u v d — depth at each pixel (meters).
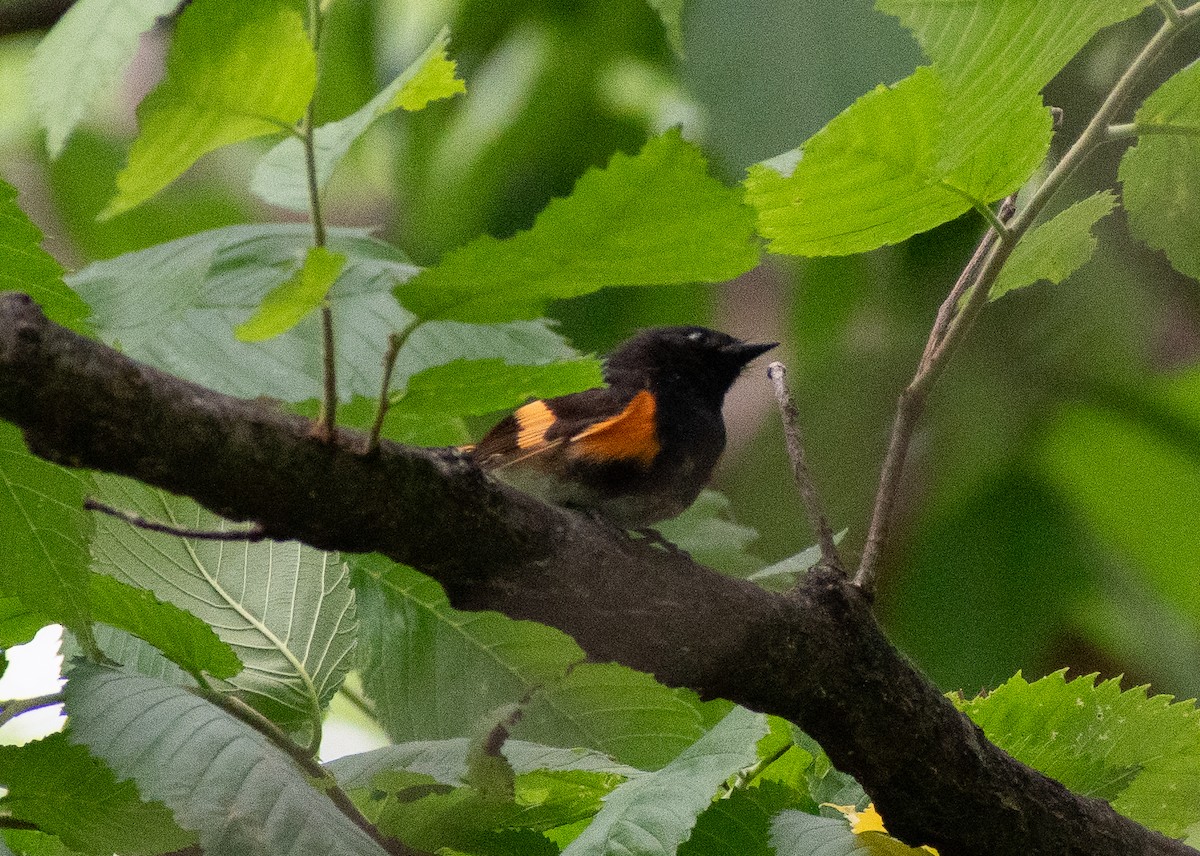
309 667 3.37
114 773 3.33
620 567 3.34
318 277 2.60
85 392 2.95
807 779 3.37
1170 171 3.36
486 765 3.34
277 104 2.66
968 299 3.35
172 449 3.05
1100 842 3.36
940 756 3.35
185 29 2.55
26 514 3.33
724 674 3.34
